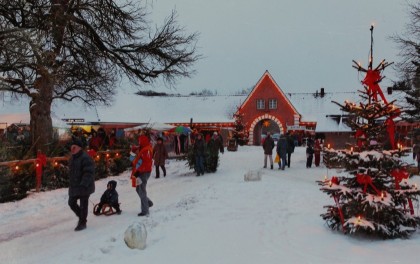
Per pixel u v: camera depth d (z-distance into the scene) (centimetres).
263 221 927
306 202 1179
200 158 1973
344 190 780
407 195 782
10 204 1262
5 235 877
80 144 923
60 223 995
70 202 922
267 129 7700
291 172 2183
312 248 716
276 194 1309
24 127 2973
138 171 1055
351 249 704
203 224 889
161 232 818
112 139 2366
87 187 916
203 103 6900
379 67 801
